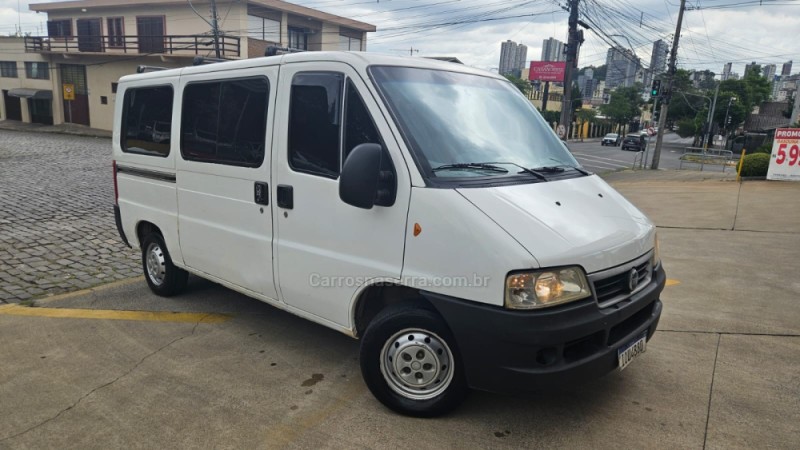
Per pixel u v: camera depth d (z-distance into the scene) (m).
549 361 2.95
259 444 3.17
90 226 9.18
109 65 35.50
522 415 3.45
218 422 3.38
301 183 3.73
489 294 2.91
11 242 7.95
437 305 3.10
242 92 4.20
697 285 6.16
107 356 4.29
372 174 3.07
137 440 3.21
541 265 2.86
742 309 5.38
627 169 28.88
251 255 4.21
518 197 3.18
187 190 4.77
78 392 3.74
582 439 3.21
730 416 3.47
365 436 3.23
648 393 3.74
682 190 15.27
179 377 3.95
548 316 2.86
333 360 4.23
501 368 2.95
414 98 3.52
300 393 3.73
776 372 4.07
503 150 3.66
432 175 3.18
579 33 20.41
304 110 3.74
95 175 15.79
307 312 3.90
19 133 33.62
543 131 4.20
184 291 5.75
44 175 15.45
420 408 3.36
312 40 34.31
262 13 30.72
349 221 3.48
